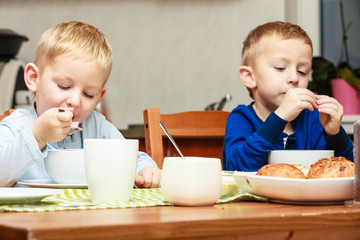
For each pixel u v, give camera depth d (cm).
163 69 352
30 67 119
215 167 67
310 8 323
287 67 143
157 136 139
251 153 118
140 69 353
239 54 347
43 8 356
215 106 347
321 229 55
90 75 115
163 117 145
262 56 146
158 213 56
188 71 351
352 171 71
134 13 354
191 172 66
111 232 45
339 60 324
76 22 126
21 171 87
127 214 56
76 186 83
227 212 57
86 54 115
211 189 66
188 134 149
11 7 357
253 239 52
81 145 130
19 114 119
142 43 354
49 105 115
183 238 48
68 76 113
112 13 354
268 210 60
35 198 66
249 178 71
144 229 46
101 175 70
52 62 114
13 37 312
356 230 58
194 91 350
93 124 135
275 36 144
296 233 54
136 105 352
